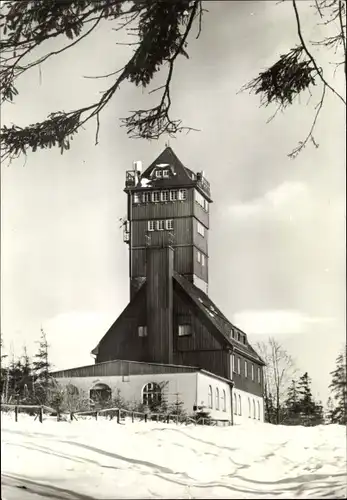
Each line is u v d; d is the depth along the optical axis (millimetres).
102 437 106625
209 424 110500
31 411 114688
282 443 105625
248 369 110625
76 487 93312
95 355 114812
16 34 91000
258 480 96812
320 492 91438
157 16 91500
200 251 111875
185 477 97000
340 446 103188
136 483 95375
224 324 111188
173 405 111438
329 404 108875
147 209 113062
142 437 107125
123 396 113625
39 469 99000
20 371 116438
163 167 111875
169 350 112438
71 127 95062
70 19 91000
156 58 93375
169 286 112750
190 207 112000
